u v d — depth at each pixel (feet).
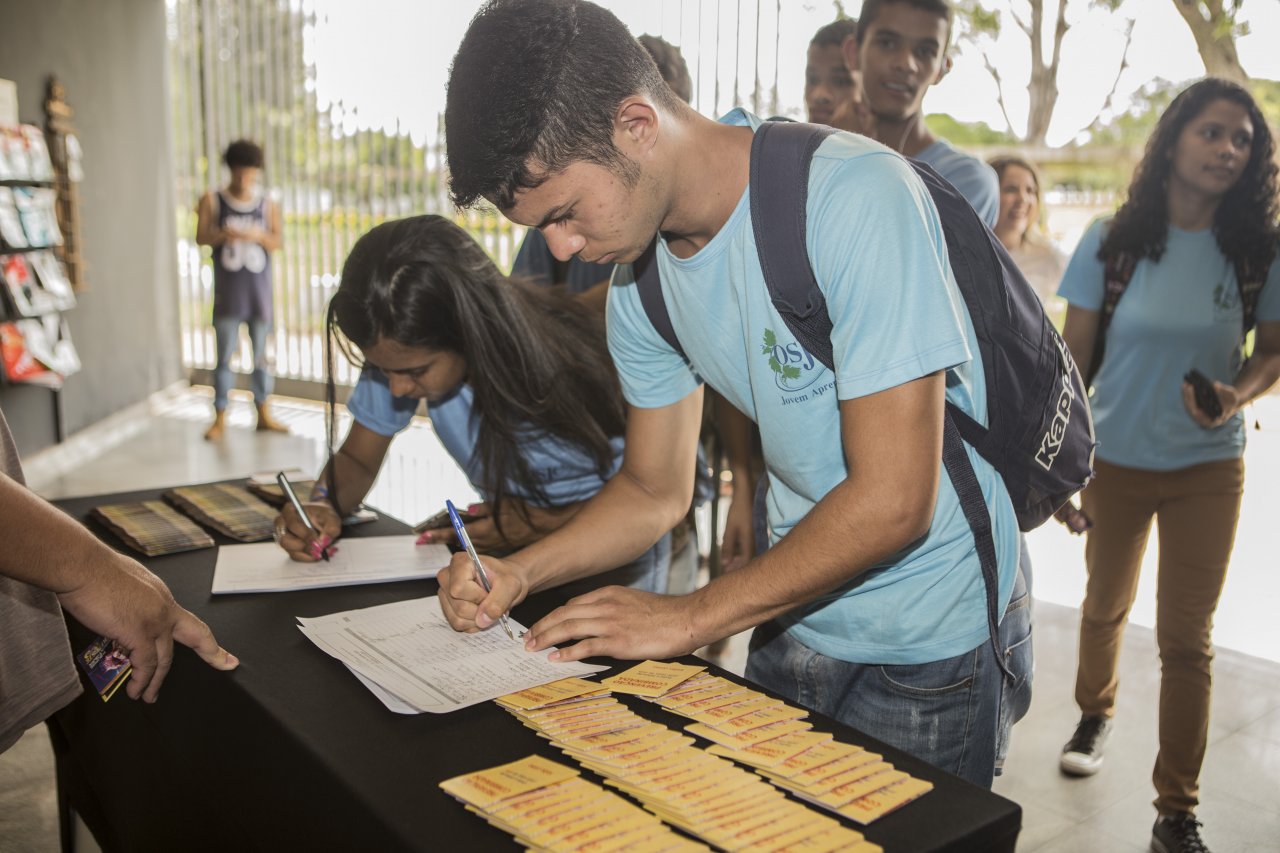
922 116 8.61
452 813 2.60
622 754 2.84
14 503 3.11
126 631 3.35
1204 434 6.77
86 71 17.63
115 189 18.86
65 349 15.58
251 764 3.26
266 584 4.39
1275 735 8.26
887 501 3.04
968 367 3.46
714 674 3.45
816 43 9.36
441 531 5.11
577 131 2.92
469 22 3.07
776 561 3.29
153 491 5.99
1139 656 9.71
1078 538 12.60
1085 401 3.89
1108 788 7.50
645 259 3.77
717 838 2.44
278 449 17.12
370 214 19.74
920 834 2.52
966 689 3.78
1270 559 10.62
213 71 21.43
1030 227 9.70
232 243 17.29
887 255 2.98
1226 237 6.71
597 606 3.64
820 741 2.93
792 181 3.15
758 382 3.57
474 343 4.67
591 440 5.04
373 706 3.22
